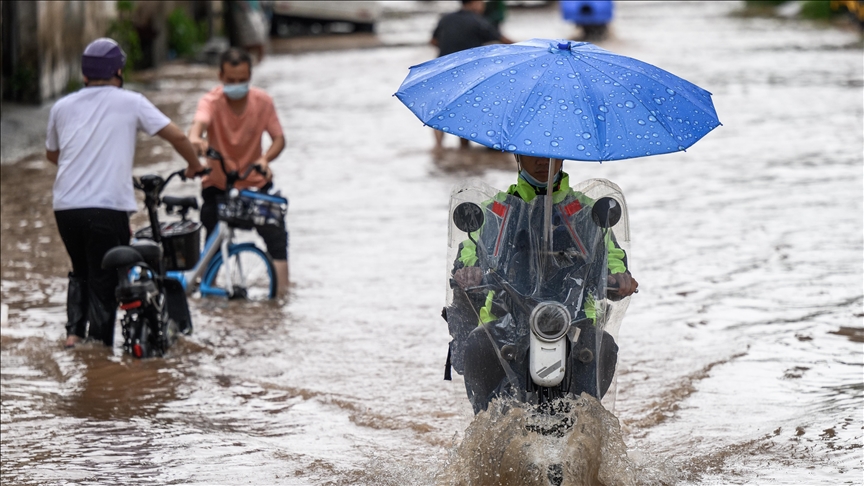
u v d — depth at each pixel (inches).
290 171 1731.1
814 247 1214.9
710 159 1782.7
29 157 1793.8
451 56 578.9
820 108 2249.0
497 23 2901.1
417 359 891.4
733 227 1321.4
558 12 5059.1
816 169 1668.3
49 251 1247.5
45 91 2218.3
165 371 861.8
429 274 1157.7
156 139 1978.3
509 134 506.6
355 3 4037.9
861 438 693.3
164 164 1728.6
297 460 682.8
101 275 910.4
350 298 1073.5
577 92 521.3
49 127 918.4
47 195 1526.8
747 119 2146.9
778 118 2148.1
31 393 812.6
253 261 1083.3
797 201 1455.5
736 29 4106.8
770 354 874.8
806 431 709.3
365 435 730.2
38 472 662.5
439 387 823.1
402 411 772.0
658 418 745.0
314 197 1546.5
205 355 904.3
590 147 500.7
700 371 837.8
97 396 807.1
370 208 1476.4
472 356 568.4
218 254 1063.0
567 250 555.8
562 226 556.4
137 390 820.0
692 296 1045.2
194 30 3432.6
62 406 786.2
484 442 564.4
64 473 661.3
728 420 738.2
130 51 2839.6
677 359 868.6
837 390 789.2
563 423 555.8
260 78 2871.6
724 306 1010.7
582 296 557.0
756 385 805.9
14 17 2140.7
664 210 1429.6
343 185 1628.9
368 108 2380.7
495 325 558.3
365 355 903.1
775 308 999.6
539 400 553.3
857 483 624.4
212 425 750.5
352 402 789.9
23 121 2028.8
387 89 2667.3
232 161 1058.1
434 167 1776.6
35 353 901.2
